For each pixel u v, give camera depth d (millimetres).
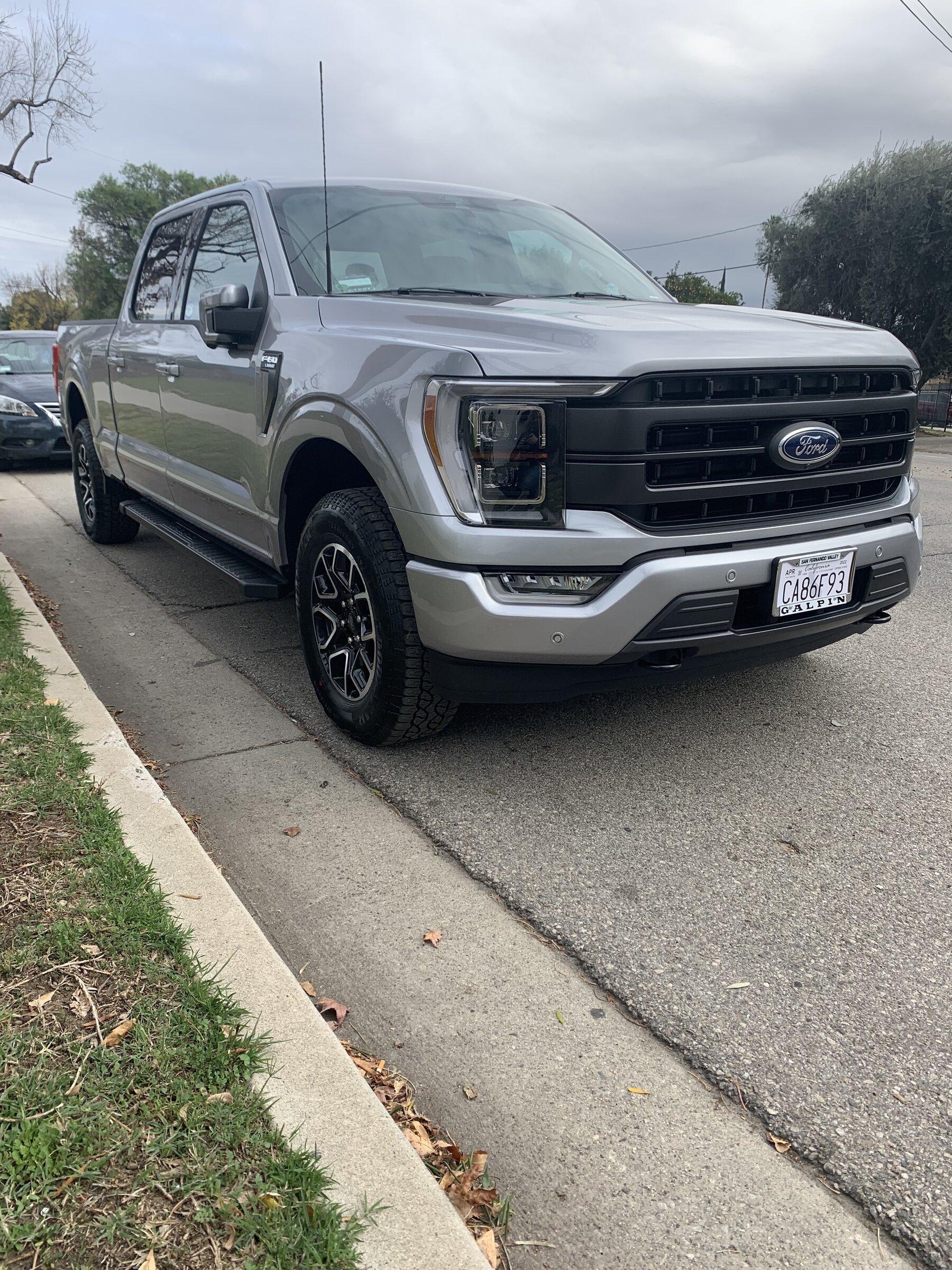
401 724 2998
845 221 23344
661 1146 1669
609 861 2561
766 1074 1825
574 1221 1528
